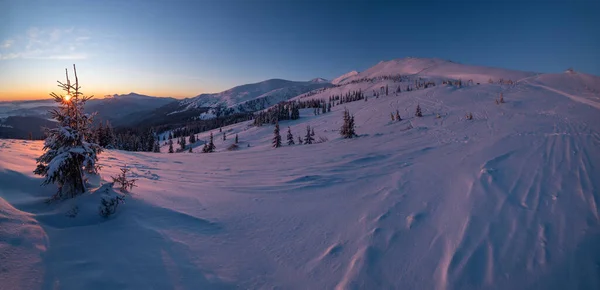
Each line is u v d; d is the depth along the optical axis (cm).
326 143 2041
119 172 818
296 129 7425
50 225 403
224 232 455
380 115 5044
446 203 553
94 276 298
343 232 460
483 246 386
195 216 505
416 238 423
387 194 648
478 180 667
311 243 425
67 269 305
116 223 435
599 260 338
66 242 363
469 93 5338
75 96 538
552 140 1091
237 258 377
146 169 966
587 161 761
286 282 329
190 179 852
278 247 412
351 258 378
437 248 392
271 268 357
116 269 317
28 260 308
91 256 338
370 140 1941
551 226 426
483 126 1900
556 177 646
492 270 335
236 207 581
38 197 498
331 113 9069
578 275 316
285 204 612
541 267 334
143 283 299
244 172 1015
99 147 588
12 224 367
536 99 3462
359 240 428
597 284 301
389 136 2019
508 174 691
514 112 2539
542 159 815
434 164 917
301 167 1077
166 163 1212
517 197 546
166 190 659
